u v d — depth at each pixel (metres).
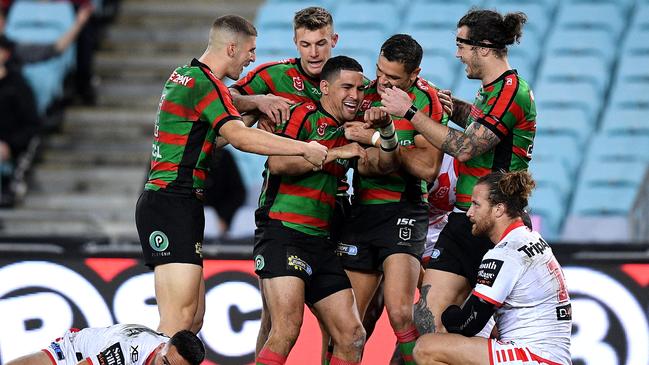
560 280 19.33
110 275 25.55
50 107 40.53
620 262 25.39
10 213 32.03
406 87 20.16
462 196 20.34
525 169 20.23
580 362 25.19
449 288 20.11
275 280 19.70
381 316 24.78
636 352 25.12
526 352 18.97
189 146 19.94
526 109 19.81
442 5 43.62
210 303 25.31
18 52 39.31
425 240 20.89
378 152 19.81
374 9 43.34
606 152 37.31
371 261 20.78
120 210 37.31
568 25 43.12
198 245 20.19
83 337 19.62
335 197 20.45
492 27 19.80
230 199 31.67
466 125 21.23
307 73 21.00
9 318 25.39
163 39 43.62
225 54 20.19
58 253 25.64
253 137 19.02
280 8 43.44
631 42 42.12
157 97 41.50
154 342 18.73
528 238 19.23
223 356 25.19
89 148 39.66
